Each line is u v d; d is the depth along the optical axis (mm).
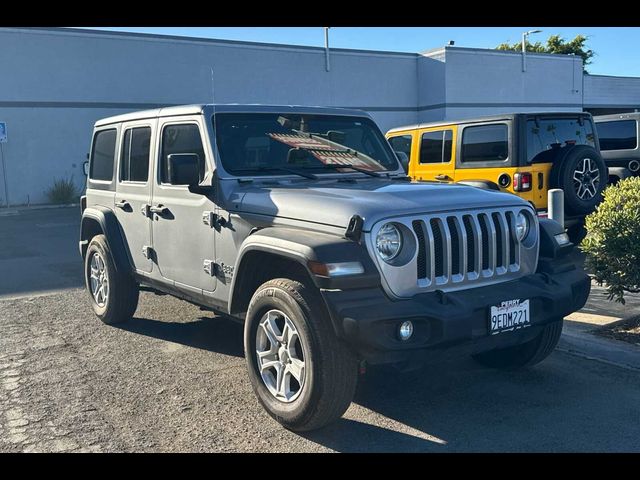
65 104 23234
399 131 11055
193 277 5336
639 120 11844
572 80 34125
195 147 5293
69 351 5969
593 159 9102
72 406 4695
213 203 5000
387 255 3941
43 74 22766
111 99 24000
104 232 6469
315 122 5730
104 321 6805
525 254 4543
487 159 9383
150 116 5953
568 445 4004
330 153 5590
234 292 4664
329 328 3918
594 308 7000
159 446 4062
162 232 5684
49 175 23266
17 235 14859
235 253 4801
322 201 4215
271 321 4309
